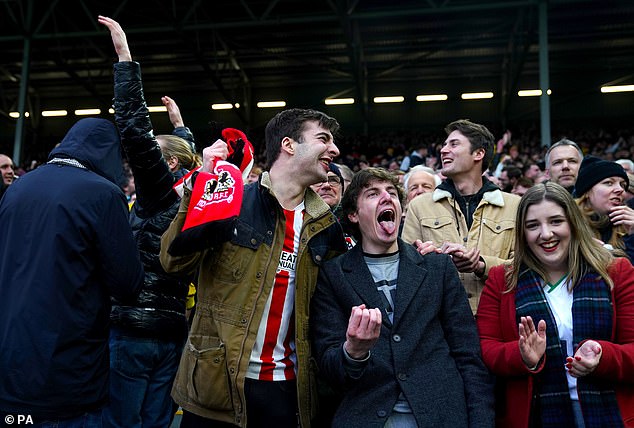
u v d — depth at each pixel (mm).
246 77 25094
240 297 1948
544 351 1870
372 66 23453
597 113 24219
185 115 26438
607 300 1940
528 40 18000
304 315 2061
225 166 1873
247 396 1955
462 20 18547
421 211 2869
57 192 1925
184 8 17297
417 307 2018
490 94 24938
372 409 1877
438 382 1911
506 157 9125
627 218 2586
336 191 3141
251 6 17281
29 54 15156
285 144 2107
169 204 2502
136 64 2289
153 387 2623
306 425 1966
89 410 1900
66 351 1846
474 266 2350
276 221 2037
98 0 16328
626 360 1807
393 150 20422
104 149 2092
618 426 1811
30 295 1827
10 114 25562
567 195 2055
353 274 2098
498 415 2066
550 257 2043
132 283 1987
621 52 21656
